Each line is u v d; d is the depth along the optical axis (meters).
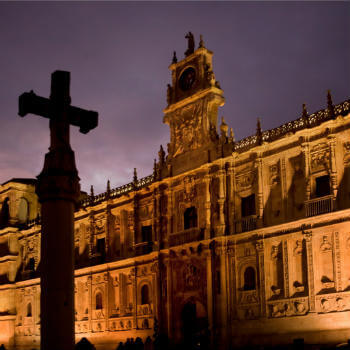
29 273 71.19
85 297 62.41
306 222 40.03
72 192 19.89
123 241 58.19
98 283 60.44
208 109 49.62
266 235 42.81
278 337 40.56
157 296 51.62
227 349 43.59
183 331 48.81
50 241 19.41
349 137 38.59
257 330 42.19
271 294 41.94
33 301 69.50
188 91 51.88
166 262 51.06
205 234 47.16
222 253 45.53
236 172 46.53
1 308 73.19
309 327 38.66
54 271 19.19
